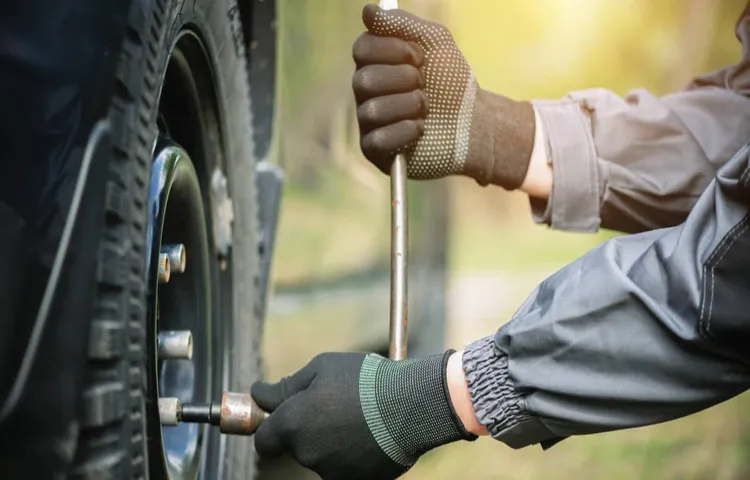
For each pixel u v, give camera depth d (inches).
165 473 34.6
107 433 27.6
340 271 75.5
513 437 36.6
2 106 26.6
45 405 25.8
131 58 28.8
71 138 26.7
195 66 41.1
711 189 33.7
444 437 37.0
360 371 37.4
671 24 164.1
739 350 32.4
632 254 35.7
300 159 73.4
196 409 37.0
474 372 36.3
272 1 55.9
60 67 27.1
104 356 26.9
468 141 49.9
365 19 47.1
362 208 79.0
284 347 69.8
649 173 51.1
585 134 51.8
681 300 32.7
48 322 25.9
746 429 102.2
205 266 41.1
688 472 93.8
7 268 25.9
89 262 26.4
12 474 25.8
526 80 170.6
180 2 34.5
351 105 77.5
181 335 35.4
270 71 56.8
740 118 51.8
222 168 45.9
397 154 46.5
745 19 55.6
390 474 37.8
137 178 29.2
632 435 101.4
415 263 87.0
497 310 116.5
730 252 31.7
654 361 33.4
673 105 52.9
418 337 86.8
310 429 36.6
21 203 26.2
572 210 51.6
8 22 27.1
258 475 62.2
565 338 33.9
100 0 27.9
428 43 48.4
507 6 169.2
